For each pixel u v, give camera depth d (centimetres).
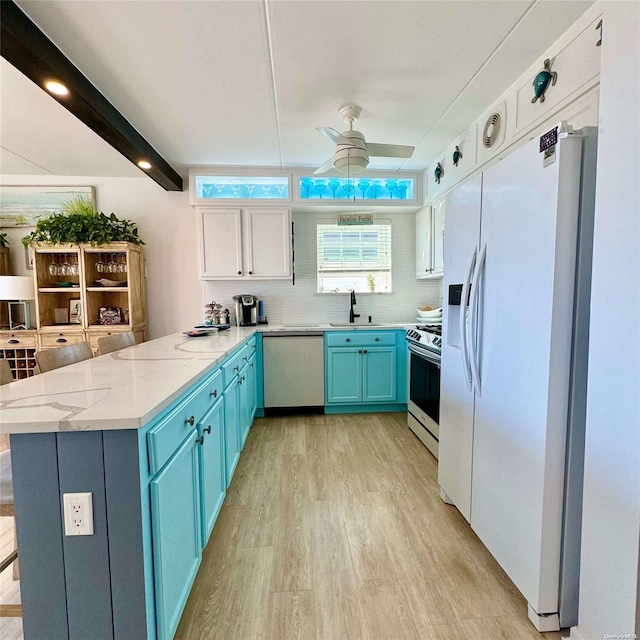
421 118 245
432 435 248
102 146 280
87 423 84
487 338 143
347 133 223
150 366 146
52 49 166
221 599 132
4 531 168
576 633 112
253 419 321
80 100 192
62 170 334
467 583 140
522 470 124
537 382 116
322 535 168
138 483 88
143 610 91
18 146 279
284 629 120
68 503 87
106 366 146
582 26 154
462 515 180
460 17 154
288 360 332
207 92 209
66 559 89
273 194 357
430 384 251
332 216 382
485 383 146
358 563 150
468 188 159
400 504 192
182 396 120
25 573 89
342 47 172
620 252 95
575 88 159
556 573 117
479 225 150
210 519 151
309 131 260
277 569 147
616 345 97
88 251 322
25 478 87
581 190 108
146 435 91
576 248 109
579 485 114
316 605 129
